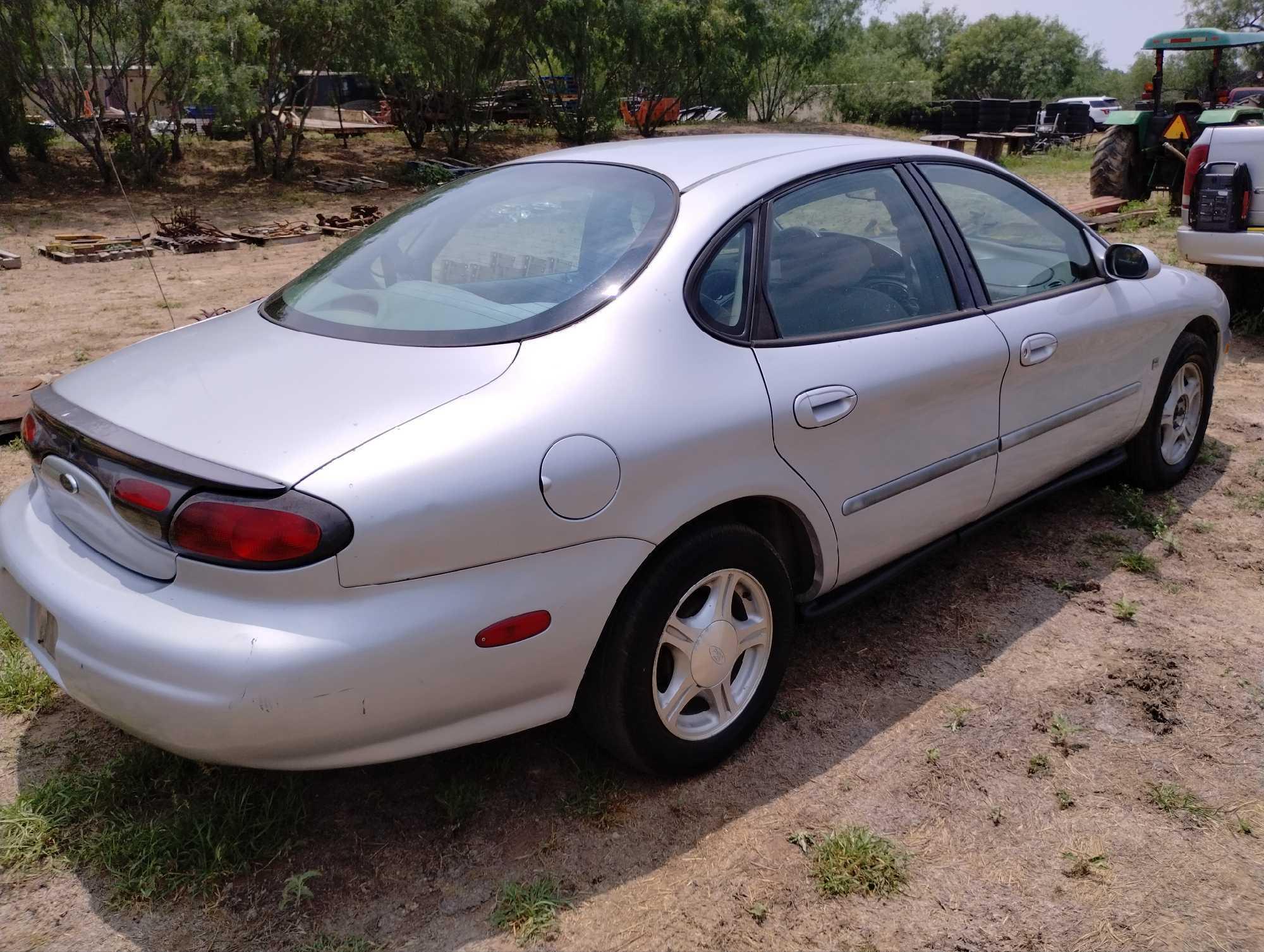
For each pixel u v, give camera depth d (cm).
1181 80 1759
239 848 239
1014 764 271
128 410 232
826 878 231
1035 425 346
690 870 236
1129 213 1098
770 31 2448
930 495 312
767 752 277
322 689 200
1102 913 223
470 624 212
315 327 264
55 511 246
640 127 2442
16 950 214
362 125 2464
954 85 5950
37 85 1606
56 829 246
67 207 1505
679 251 260
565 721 289
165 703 202
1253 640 328
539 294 255
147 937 218
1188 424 443
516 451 216
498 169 334
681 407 242
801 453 267
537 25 2047
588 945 216
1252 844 243
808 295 283
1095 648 326
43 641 235
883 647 329
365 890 230
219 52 1636
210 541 200
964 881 232
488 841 245
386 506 202
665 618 243
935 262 321
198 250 1152
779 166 293
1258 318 691
